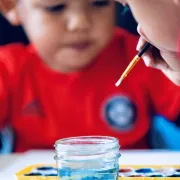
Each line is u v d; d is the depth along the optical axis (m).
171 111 1.22
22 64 1.25
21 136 1.26
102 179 0.59
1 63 1.25
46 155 0.93
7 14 1.26
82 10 1.21
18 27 1.27
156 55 0.67
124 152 0.94
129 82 1.24
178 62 0.63
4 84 1.24
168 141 1.23
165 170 0.74
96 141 0.63
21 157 0.92
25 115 1.25
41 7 1.22
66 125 1.26
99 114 1.25
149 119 1.24
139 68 1.23
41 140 1.26
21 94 1.26
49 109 1.25
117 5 1.21
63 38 1.23
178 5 0.56
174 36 0.58
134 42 1.23
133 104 1.25
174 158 0.87
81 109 1.25
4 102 1.24
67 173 0.59
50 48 1.24
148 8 0.58
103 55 1.25
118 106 1.25
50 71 1.25
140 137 1.24
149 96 1.24
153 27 0.59
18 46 1.28
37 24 1.24
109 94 1.25
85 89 1.25
